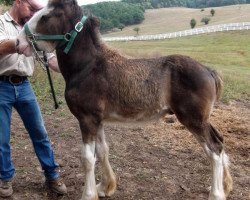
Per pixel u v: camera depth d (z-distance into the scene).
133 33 72.38
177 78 4.24
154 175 5.31
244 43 43.41
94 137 4.27
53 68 4.61
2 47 3.91
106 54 4.28
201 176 5.36
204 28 55.44
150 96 4.24
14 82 4.29
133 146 6.34
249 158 6.09
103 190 4.67
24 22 4.29
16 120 7.22
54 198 4.60
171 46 42.62
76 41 4.15
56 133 6.69
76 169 5.36
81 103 4.19
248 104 10.25
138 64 4.30
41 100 8.48
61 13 4.05
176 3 129.25
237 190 4.98
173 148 6.34
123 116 4.34
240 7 86.75
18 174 5.07
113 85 4.19
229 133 7.23
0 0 16.12
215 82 4.41
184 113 4.27
